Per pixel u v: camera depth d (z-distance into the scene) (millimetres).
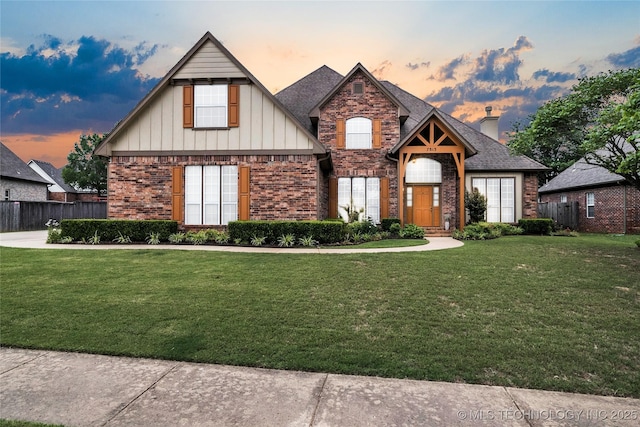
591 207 21312
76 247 11445
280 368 3699
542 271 7844
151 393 3180
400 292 6293
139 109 13930
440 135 16375
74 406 2957
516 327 4797
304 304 5648
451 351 4074
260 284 6766
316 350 4082
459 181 16750
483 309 5480
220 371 3631
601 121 10062
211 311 5328
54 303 5641
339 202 16797
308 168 13688
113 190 14047
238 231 12352
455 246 11805
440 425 2719
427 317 5145
